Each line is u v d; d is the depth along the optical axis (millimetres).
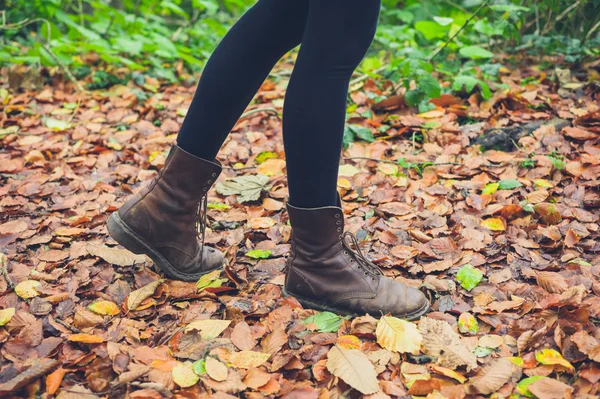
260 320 1332
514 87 2717
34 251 1668
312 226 1310
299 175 1264
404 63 2588
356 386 1104
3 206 1923
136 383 1108
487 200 1834
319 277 1350
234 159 2295
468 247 1602
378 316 1333
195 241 1479
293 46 1345
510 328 1280
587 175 1922
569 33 3229
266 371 1175
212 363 1157
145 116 2801
